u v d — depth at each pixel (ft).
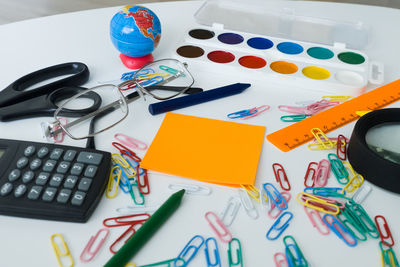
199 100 2.88
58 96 2.81
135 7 3.04
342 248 2.01
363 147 2.28
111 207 2.13
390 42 3.69
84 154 2.26
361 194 2.27
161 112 2.78
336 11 4.10
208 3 3.98
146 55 3.23
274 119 2.82
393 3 7.88
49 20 3.69
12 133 2.51
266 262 1.93
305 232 2.08
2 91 2.71
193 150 2.50
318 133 2.70
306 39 3.54
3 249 1.89
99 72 3.13
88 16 3.81
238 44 3.41
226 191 2.28
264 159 2.49
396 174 2.18
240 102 2.96
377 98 3.07
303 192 2.28
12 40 3.36
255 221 2.11
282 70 3.20
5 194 2.04
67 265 1.85
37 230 1.99
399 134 2.49
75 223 2.04
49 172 2.16
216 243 1.99
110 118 2.72
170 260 1.91
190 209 2.15
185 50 3.33
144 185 2.27
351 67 3.23
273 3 4.17
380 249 2.02
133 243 1.90
